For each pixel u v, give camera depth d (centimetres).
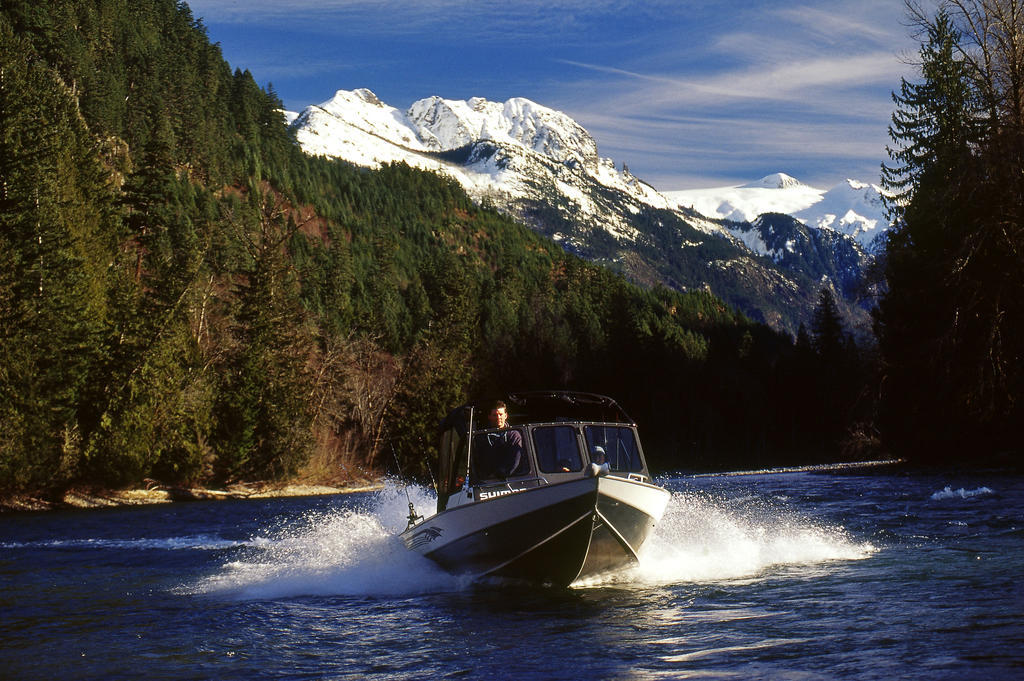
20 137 6303
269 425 6962
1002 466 4584
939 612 1054
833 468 7394
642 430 12788
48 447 5028
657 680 830
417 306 15912
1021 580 1249
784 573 1448
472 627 1127
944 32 5109
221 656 1015
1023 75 4459
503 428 1484
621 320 13525
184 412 6219
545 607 1253
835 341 12838
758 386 13325
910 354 5094
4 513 4606
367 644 1053
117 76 19675
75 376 5512
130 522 3578
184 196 15138
